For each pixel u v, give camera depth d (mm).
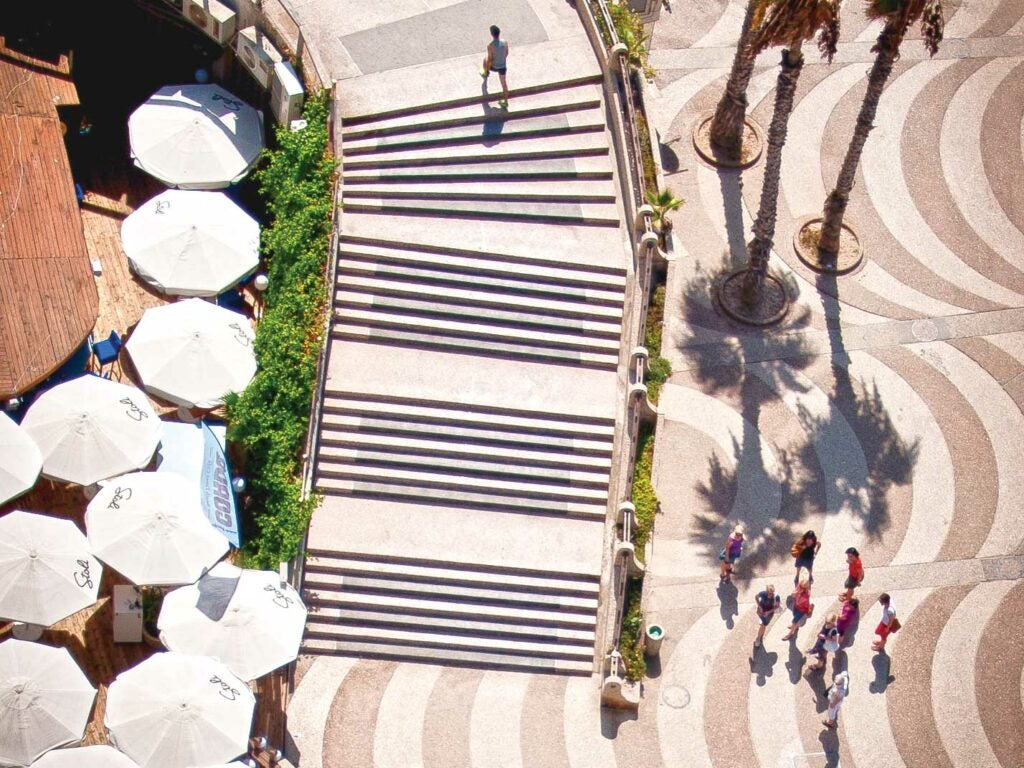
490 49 37781
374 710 33719
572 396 36750
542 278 37531
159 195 37562
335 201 36969
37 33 39000
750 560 36375
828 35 35500
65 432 33094
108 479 33219
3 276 34406
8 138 36500
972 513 37344
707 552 36344
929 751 34062
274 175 37250
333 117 37906
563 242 38094
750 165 42375
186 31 39938
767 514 36969
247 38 38312
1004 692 34906
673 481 37188
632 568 35031
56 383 35500
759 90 44000
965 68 45219
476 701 34125
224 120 38812
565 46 40531
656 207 38469
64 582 31500
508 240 37781
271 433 34125
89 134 40531
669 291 39688
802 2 33812
